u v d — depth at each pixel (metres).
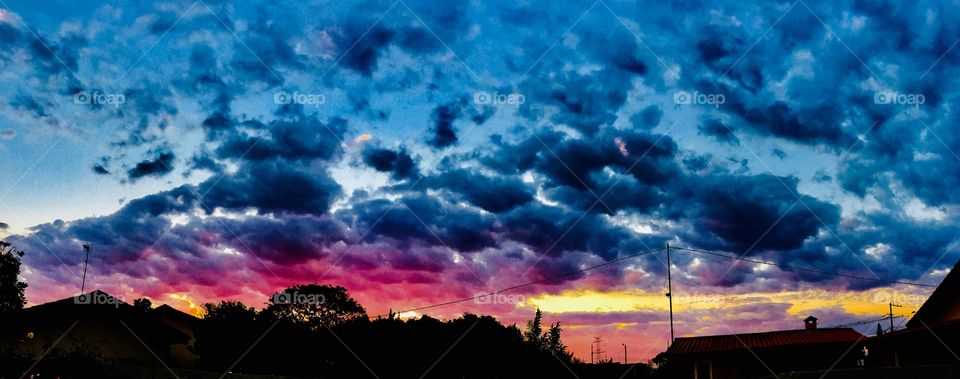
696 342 32.47
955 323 17.97
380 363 29.47
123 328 24.23
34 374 15.17
